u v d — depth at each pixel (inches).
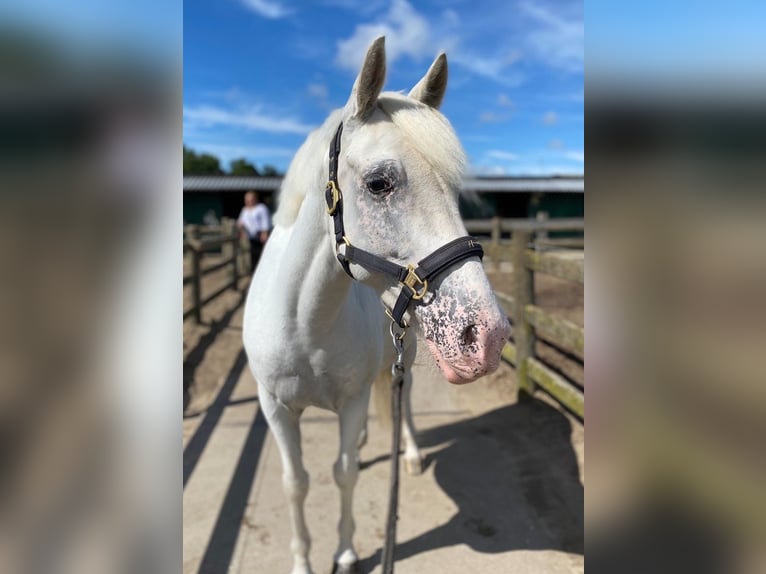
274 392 68.3
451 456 113.7
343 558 78.2
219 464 110.5
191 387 156.6
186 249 213.3
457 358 44.3
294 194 64.7
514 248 142.4
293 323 61.9
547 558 81.4
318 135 59.1
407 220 46.4
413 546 84.8
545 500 96.7
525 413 134.6
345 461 73.0
